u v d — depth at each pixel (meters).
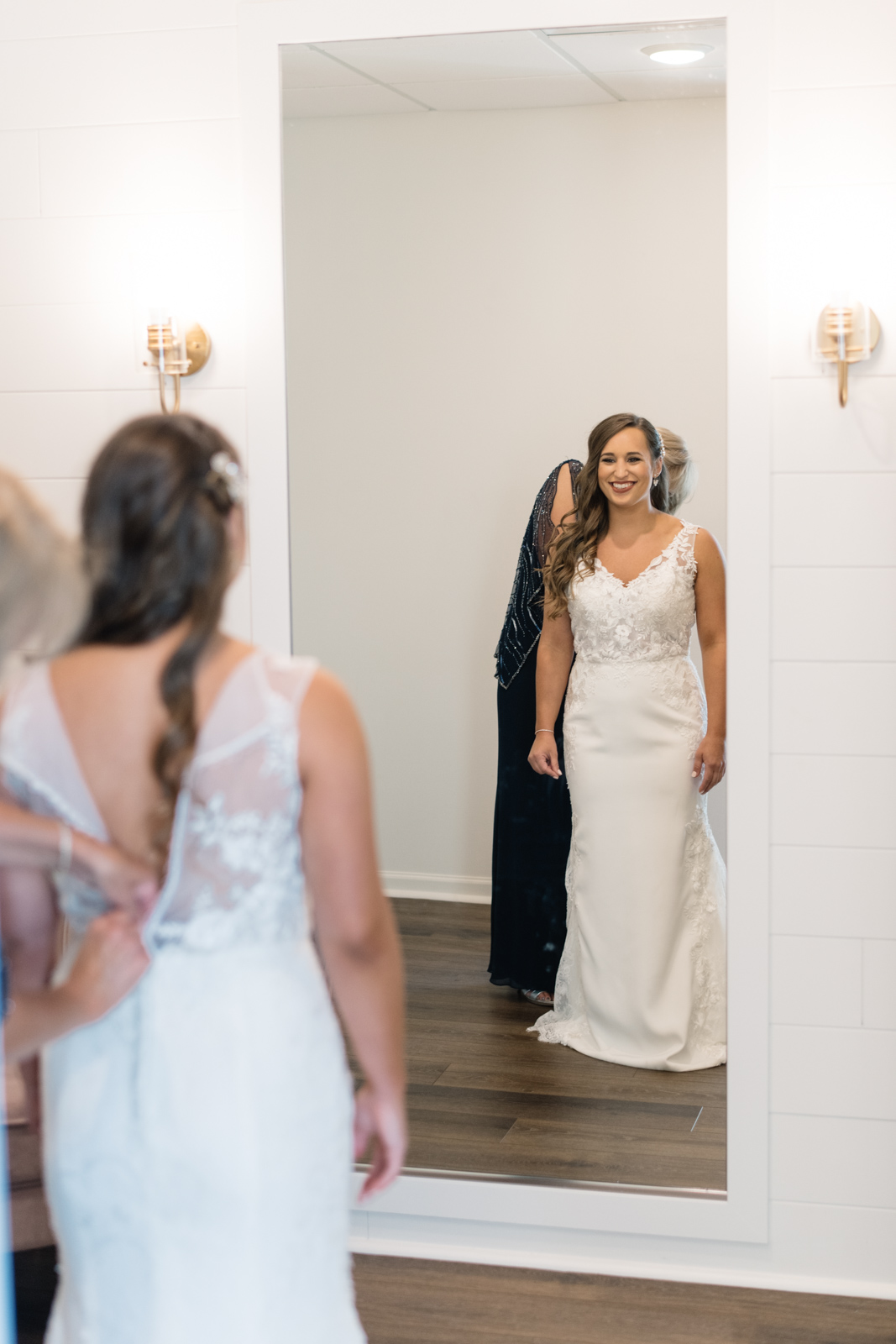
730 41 2.45
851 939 2.54
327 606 2.74
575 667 2.68
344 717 1.44
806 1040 2.57
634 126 2.52
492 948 2.76
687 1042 2.67
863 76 2.41
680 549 2.60
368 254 2.64
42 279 2.73
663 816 2.66
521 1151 2.74
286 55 2.61
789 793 2.54
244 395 2.70
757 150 2.46
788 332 2.48
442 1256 2.72
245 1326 1.39
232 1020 1.40
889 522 2.47
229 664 1.41
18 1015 1.35
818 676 2.52
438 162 2.60
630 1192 2.67
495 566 2.68
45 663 1.41
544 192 2.57
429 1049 2.79
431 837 2.78
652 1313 2.50
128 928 1.40
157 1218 1.39
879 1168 2.57
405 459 2.68
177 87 2.65
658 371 2.56
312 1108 1.44
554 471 2.63
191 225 2.67
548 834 2.72
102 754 1.39
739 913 2.57
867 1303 2.54
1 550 1.31
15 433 2.77
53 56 2.68
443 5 2.55
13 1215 2.11
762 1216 2.61
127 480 1.38
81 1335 1.44
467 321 2.63
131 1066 1.40
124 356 2.72
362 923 1.45
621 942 2.70
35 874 1.46
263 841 1.41
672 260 2.53
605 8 2.49
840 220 2.45
